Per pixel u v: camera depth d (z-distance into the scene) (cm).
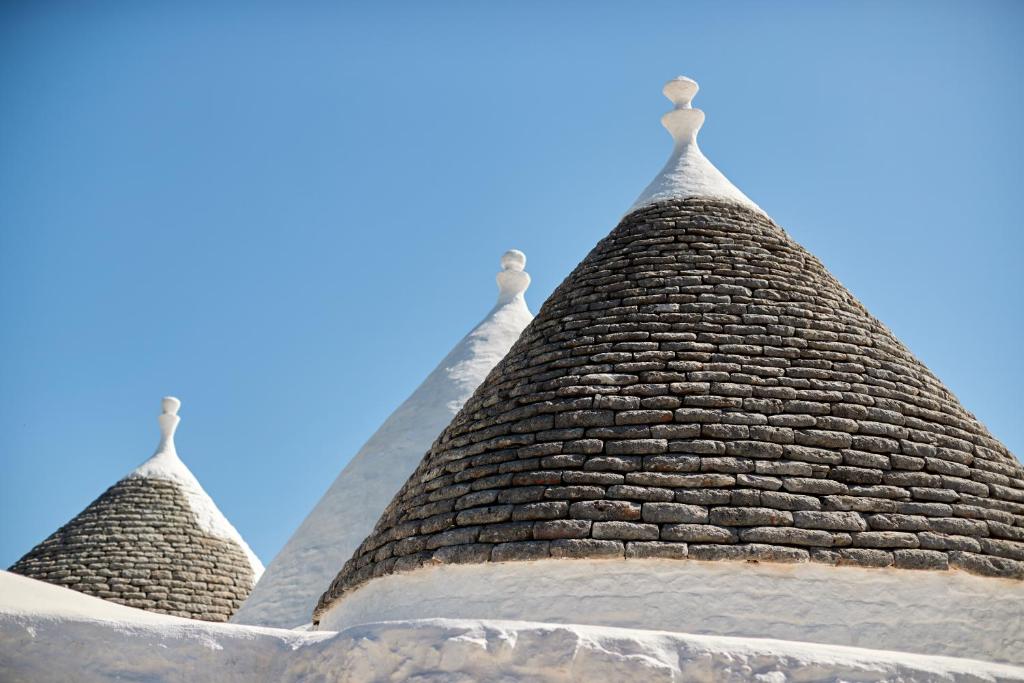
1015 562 1105
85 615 873
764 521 1062
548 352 1266
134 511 2414
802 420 1149
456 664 820
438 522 1166
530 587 1076
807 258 1382
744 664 802
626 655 805
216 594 2339
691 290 1283
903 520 1089
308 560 1825
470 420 1267
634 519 1070
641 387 1180
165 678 855
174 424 2602
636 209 1445
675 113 1572
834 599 1044
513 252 2192
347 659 843
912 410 1203
